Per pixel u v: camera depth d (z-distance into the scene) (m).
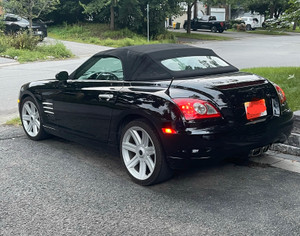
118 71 4.81
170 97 4.06
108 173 4.86
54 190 4.35
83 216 3.72
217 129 3.98
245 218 3.59
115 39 30.25
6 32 24.69
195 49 5.14
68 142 6.25
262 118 4.34
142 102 4.24
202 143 3.92
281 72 10.52
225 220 3.56
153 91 4.27
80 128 5.27
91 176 4.76
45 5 22.86
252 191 4.20
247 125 4.16
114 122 4.64
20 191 4.33
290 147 5.32
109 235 3.36
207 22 43.88
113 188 4.38
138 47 5.00
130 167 4.55
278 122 4.48
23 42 20.81
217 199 4.02
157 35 32.59
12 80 12.70
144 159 4.39
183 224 3.51
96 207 3.90
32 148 5.94
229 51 21.44
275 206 3.82
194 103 3.96
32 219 3.68
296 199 3.98
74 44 26.48
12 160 5.39
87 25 34.22
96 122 4.94
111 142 4.80
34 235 3.38
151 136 4.18
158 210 3.80
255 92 4.31
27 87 6.29
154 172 4.23
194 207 3.85
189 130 3.91
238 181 4.48
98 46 25.80
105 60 5.07
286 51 21.00
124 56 4.84
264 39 33.25
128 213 3.76
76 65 16.47
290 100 7.35
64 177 4.74
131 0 30.58
